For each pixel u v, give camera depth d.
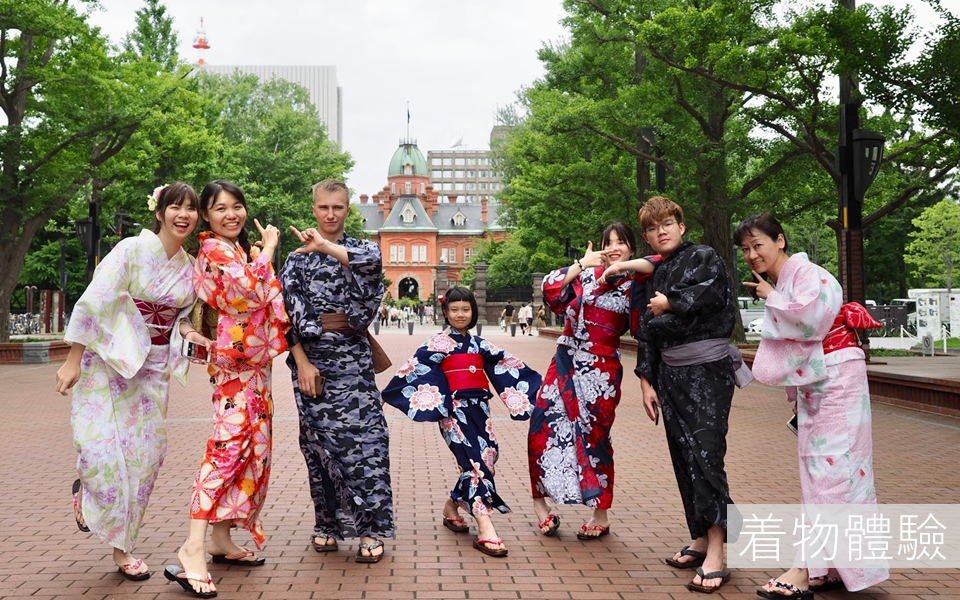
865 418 3.67
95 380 3.86
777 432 9.01
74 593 3.72
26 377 16.16
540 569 4.12
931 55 10.56
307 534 4.83
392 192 112.12
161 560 4.27
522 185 32.66
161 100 22.14
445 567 4.15
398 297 101.44
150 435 3.97
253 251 4.25
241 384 4.02
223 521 4.17
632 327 4.43
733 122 20.47
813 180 20.08
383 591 3.75
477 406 4.70
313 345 4.28
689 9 16.20
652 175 25.38
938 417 9.98
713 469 3.88
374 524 4.24
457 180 160.12
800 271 3.72
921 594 3.76
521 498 5.86
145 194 25.92
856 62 11.01
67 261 43.75
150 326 3.95
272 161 40.91
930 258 39.03
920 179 17.83
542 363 19.28
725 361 3.99
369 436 4.29
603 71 23.48
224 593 3.73
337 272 4.27
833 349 3.69
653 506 5.55
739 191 20.17
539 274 49.22
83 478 3.80
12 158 19.41
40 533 4.80
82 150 20.80
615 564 4.21
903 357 19.20
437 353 4.70
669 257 4.17
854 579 3.57
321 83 180.25
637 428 9.41
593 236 28.72
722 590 3.81
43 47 19.75
